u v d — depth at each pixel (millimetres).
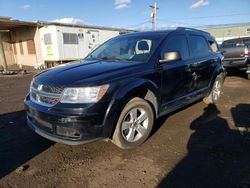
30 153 3549
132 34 4859
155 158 3369
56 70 3723
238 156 3387
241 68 10242
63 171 3078
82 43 18469
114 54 4477
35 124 3553
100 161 3307
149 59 3889
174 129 4402
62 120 3033
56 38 16688
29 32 19203
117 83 3285
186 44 4777
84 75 3303
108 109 3158
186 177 2906
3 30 21219
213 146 3707
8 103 6688
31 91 3656
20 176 2969
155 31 4688
